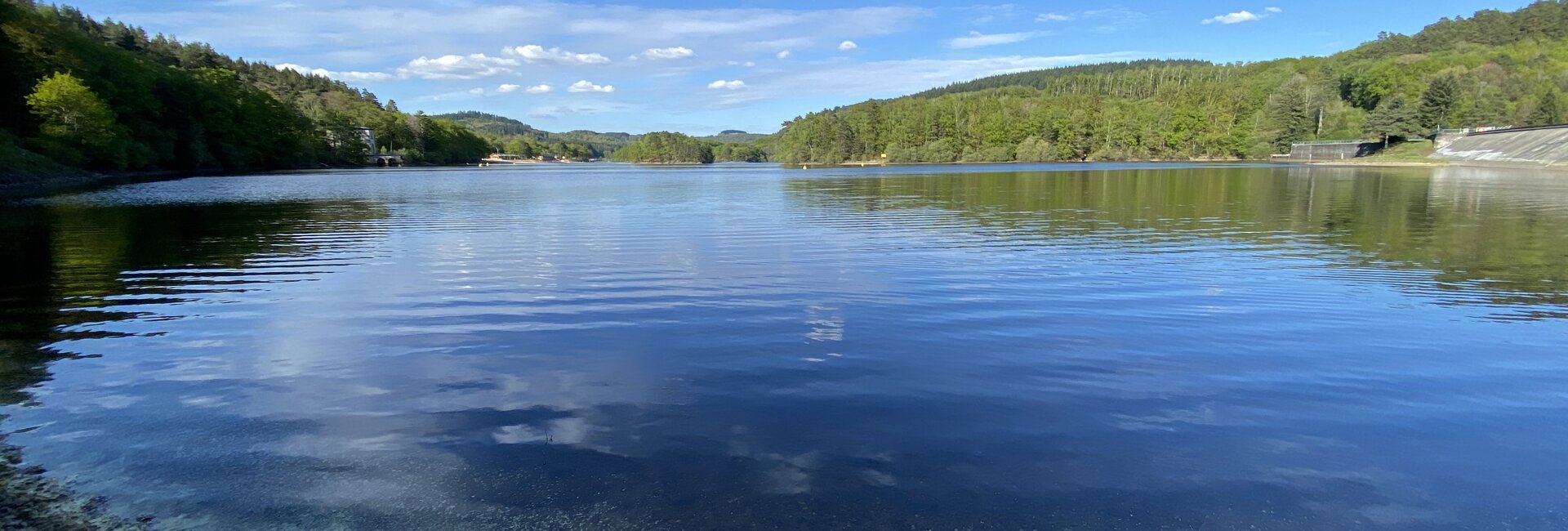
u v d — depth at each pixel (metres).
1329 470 4.43
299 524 3.81
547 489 4.16
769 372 6.30
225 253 13.55
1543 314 8.49
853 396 5.67
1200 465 4.49
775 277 10.97
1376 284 10.31
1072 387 5.90
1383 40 156.62
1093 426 5.07
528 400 5.61
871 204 25.84
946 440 4.82
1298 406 5.50
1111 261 12.51
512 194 34.00
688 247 14.43
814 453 4.62
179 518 3.86
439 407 5.47
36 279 10.85
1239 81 131.88
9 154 40.97
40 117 50.88
